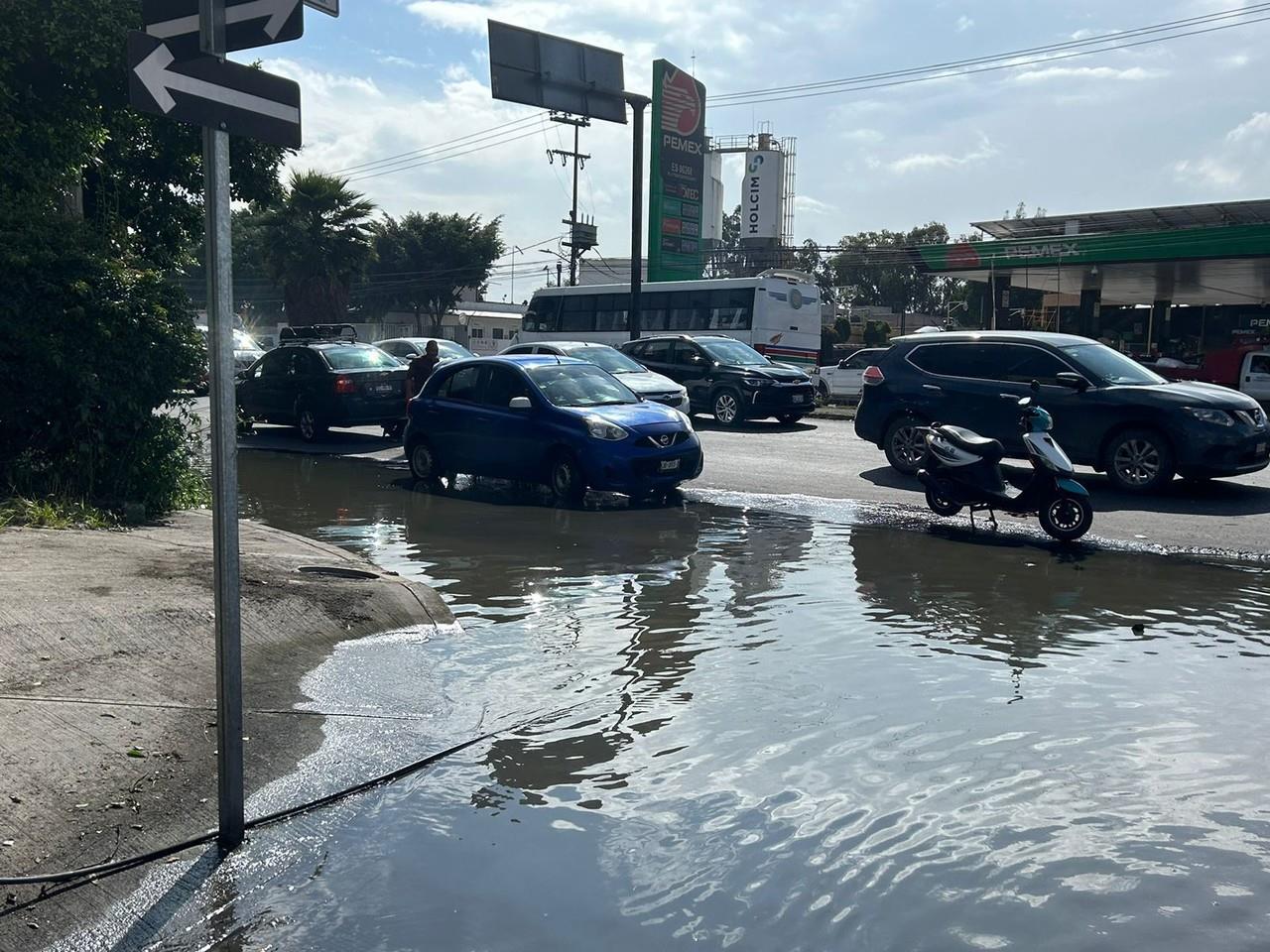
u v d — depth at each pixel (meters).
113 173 13.38
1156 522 9.77
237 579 3.38
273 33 3.43
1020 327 43.56
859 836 3.51
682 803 3.77
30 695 4.27
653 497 11.55
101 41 10.65
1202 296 40.72
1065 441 11.67
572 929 2.95
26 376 8.80
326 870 3.28
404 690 4.97
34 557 6.45
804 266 86.75
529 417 11.49
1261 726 4.52
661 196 48.31
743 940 2.90
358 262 46.22
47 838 3.28
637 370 17.23
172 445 9.62
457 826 3.59
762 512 10.59
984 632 6.06
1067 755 4.20
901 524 9.88
